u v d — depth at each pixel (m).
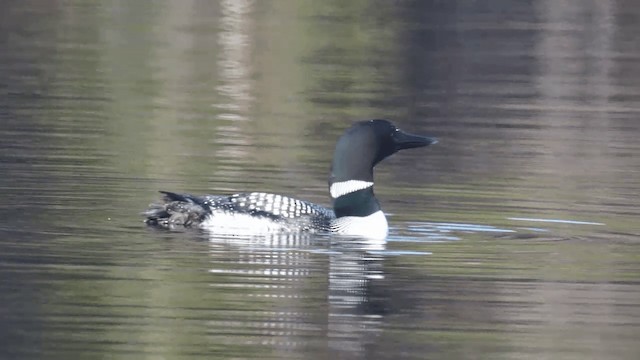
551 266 18.41
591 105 35.41
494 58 42.72
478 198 23.25
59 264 17.81
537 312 16.19
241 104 34.22
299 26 48.00
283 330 15.38
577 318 15.98
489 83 38.62
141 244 19.02
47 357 14.35
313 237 19.92
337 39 45.31
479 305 16.45
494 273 17.94
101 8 50.91
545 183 24.83
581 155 28.11
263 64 40.69
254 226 19.81
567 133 31.02
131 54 41.72
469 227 20.91
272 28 47.31
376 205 20.42
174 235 19.62
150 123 30.89
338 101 35.09
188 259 18.30
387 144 20.66
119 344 14.77
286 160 26.80
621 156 28.05
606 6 54.19
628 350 14.83
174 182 23.94
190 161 26.14
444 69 40.72
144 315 15.83
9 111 31.92
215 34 45.84
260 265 18.11
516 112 34.09
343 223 20.05
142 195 22.59
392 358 14.46
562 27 49.03
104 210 21.22
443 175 25.53
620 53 44.34
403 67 40.97
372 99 35.53
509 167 26.52
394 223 21.06
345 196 20.39
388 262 18.45
